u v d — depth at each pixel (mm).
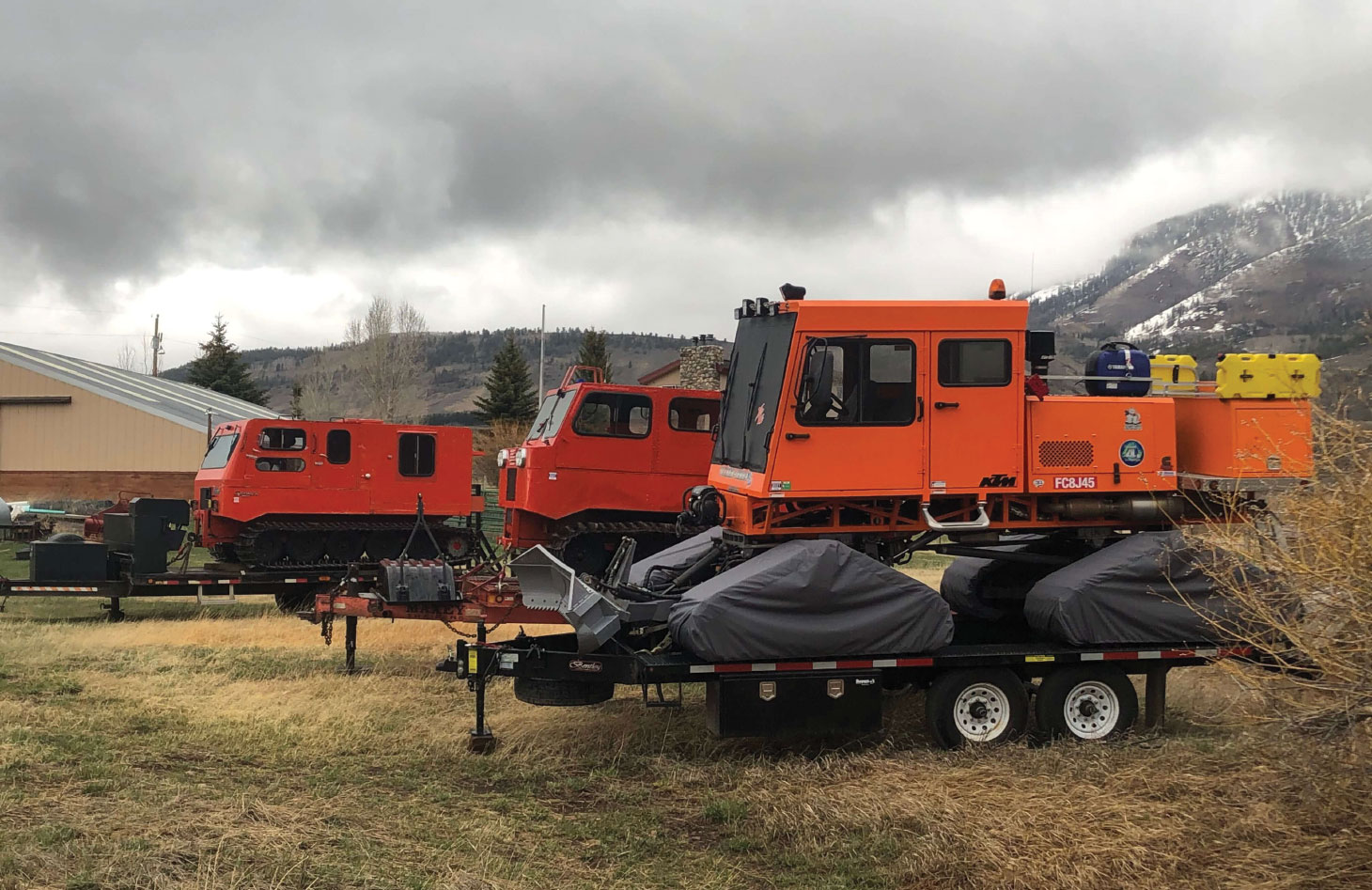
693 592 7344
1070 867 5168
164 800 6176
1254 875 5062
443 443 17297
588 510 14367
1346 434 5066
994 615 9250
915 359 7742
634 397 14477
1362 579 4816
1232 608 7289
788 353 7605
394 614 8508
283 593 15312
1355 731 5137
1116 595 7461
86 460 34875
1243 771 6445
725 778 6812
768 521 7727
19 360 35344
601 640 7215
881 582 7219
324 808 6137
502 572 8914
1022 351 7883
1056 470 7891
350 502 16688
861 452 7676
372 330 60500
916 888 5094
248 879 5023
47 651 11023
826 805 6078
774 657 7074
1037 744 7570
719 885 5191
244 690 9219
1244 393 7875
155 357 67188
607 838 5809
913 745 7555
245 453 16203
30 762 6855
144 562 14195
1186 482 8133
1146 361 8391
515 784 6781
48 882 4887
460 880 5109
